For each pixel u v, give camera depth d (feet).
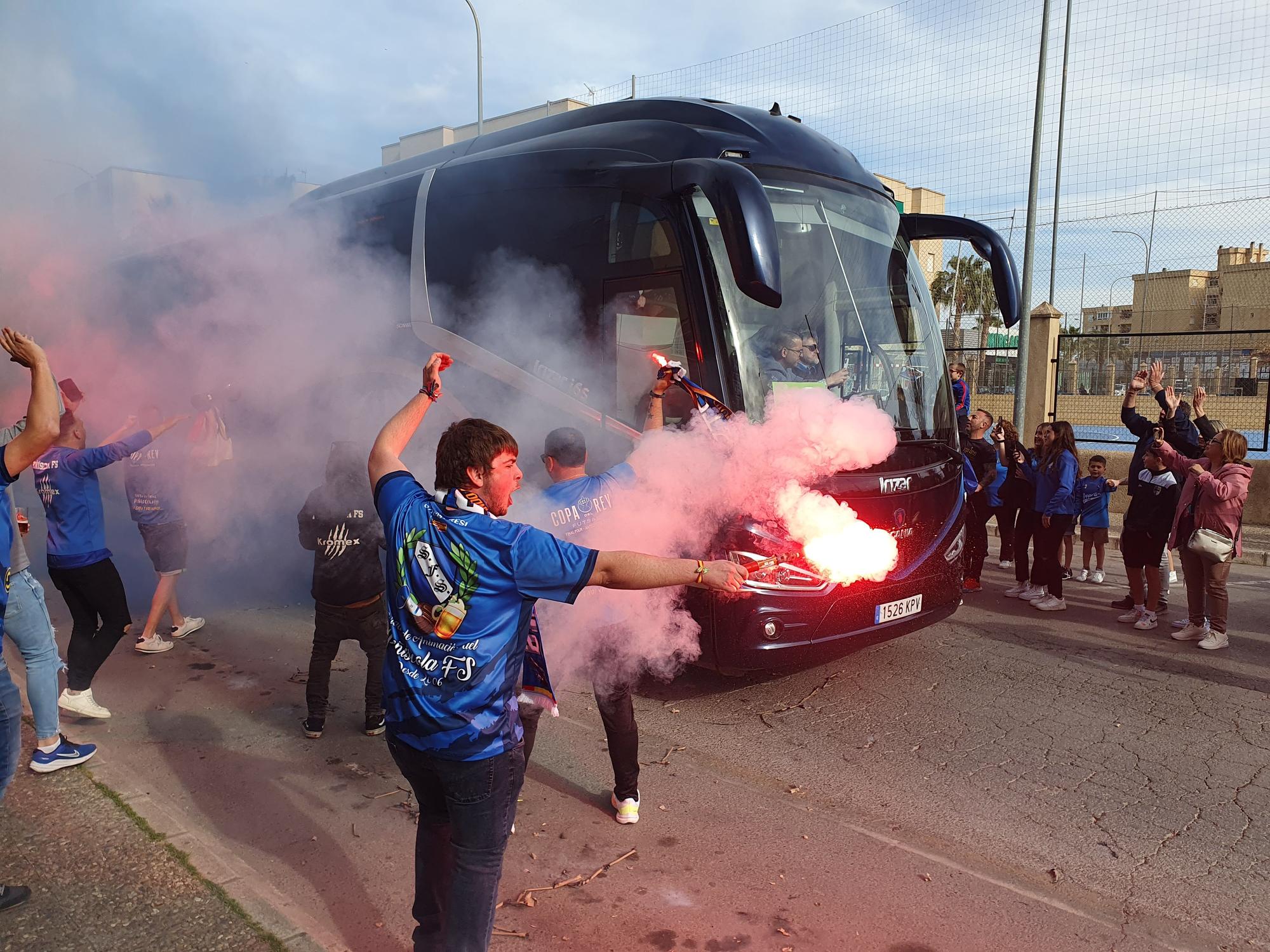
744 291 14.07
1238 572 29.22
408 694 7.43
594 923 10.02
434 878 8.16
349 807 12.55
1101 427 50.24
